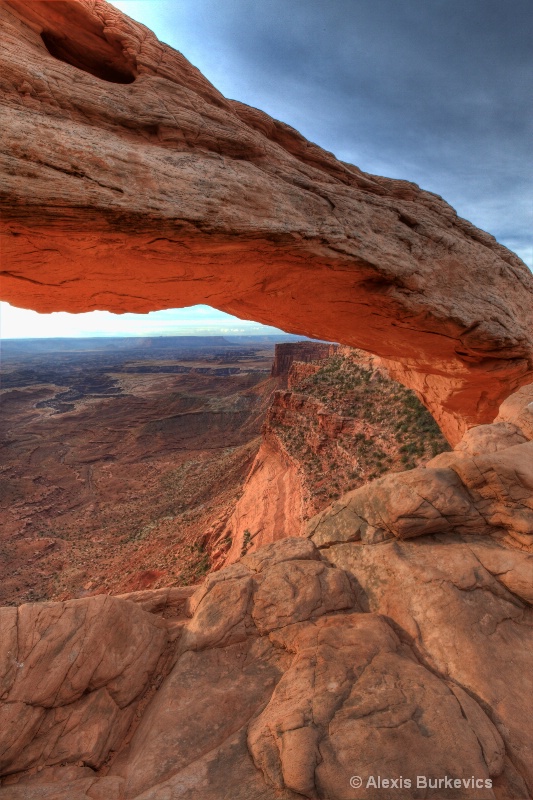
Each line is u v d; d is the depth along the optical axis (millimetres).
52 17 7484
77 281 8781
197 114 8273
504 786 3930
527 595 6055
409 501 7414
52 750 4539
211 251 8477
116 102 7387
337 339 16391
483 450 8703
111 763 4668
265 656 5770
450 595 6039
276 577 6750
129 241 7551
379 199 11164
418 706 4453
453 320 12672
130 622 5906
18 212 6219
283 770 3855
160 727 4723
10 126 6031
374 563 6957
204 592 6836
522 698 4809
